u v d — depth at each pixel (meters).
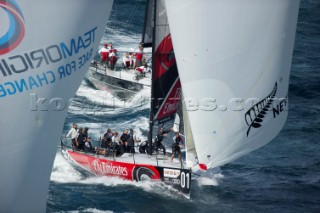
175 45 76.56
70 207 83.56
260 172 96.56
